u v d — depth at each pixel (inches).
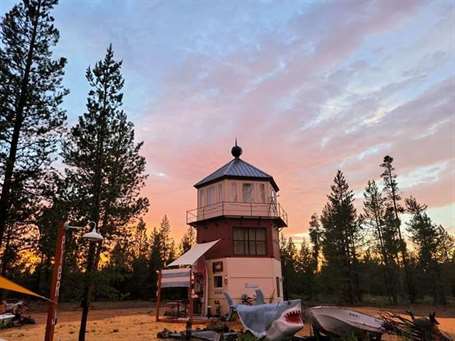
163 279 1170.0
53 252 800.3
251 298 1196.5
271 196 1419.8
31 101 848.3
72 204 815.1
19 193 818.2
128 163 874.1
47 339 449.7
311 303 2123.5
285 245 2989.7
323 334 644.7
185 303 1362.0
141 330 903.1
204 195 1450.5
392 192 2267.5
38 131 862.5
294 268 2819.9
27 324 1058.7
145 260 2755.9
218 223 1347.2
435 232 2249.0
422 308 1770.4
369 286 2501.2
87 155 835.4
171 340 741.9
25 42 894.4
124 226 840.3
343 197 2253.9
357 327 611.2
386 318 657.0
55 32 926.4
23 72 880.3
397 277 2256.4
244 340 556.1
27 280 1579.7
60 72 908.0
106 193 819.4
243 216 1326.3
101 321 1142.3
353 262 2196.1
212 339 710.5
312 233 3056.1
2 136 813.2
